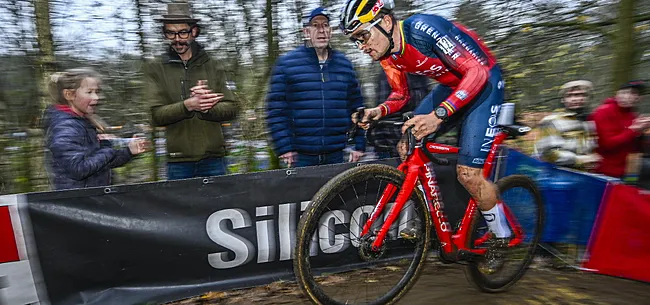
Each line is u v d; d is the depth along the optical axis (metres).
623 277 2.57
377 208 1.97
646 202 2.49
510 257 2.44
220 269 2.35
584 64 4.12
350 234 2.54
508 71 3.98
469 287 2.46
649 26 3.84
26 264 2.00
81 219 2.07
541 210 2.54
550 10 3.91
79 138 2.23
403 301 2.28
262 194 2.40
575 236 2.77
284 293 2.39
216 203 2.31
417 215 2.11
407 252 2.50
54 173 2.22
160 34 3.41
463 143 2.08
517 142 3.75
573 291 2.44
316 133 2.81
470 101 2.06
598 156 3.08
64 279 2.07
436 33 1.98
